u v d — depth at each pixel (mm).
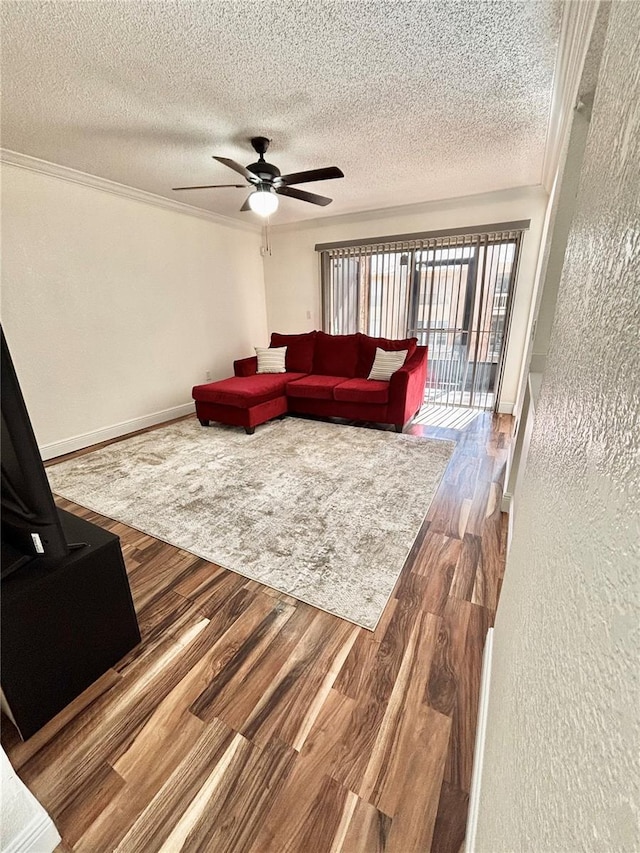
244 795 1040
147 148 2807
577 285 607
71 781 1074
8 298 3031
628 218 346
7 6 1471
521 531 986
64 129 2498
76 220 3377
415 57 1810
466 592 1736
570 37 1611
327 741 1159
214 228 4770
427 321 4684
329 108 2266
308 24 1596
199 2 1469
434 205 4246
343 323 5262
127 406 4012
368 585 1787
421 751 1126
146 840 958
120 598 1395
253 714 1238
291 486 2742
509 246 4074
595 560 338
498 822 568
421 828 966
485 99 2174
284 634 1535
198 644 1497
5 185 2922
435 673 1359
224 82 1999
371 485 2738
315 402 4258
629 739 217
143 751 1144
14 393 1003
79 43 1694
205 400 4000
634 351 299
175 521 2334
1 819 841
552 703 403
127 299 3887
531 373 2070
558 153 2451
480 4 1488
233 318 5230
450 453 3305
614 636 266
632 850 191
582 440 449
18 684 1134
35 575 1165
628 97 378
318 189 3811
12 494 1113
